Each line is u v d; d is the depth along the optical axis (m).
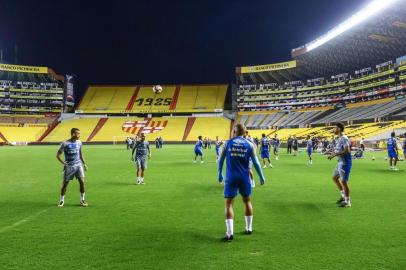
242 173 6.92
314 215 8.64
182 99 103.06
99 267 5.25
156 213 9.05
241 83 102.75
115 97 105.12
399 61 70.88
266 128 84.94
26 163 27.41
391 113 60.62
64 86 102.62
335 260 5.47
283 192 12.38
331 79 89.69
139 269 5.17
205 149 55.38
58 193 12.67
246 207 7.09
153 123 94.69
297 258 5.58
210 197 11.56
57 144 83.19
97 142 84.06
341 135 9.89
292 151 47.00
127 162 28.31
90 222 8.09
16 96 99.31
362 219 8.16
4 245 6.35
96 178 17.34
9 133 87.38
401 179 15.86
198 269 5.16
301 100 94.38
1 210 9.55
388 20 61.06
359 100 81.56
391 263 5.34
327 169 21.45
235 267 5.22
